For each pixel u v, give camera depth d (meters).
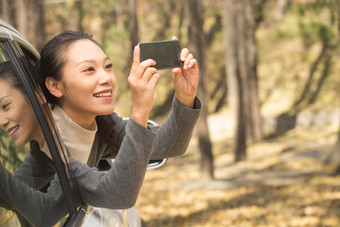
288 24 28.81
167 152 1.73
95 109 1.40
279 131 21.05
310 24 28.27
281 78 25.89
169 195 10.77
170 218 8.61
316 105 23.12
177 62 1.42
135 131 1.30
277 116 22.22
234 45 14.05
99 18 28.89
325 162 12.34
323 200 8.91
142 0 31.94
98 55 1.41
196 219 8.44
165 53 1.39
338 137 12.20
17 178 1.16
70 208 1.39
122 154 1.30
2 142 1.13
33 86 1.35
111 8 27.50
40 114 1.34
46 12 24.88
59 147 1.41
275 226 7.43
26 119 1.27
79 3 22.52
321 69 26.09
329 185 10.28
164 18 30.45
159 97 26.69
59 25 24.41
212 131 22.14
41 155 1.31
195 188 11.43
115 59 24.36
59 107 1.50
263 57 27.42
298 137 18.94
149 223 8.27
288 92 24.67
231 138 20.17
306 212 8.11
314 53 27.30
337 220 7.40
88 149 1.59
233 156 14.87
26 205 1.17
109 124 1.74
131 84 1.30
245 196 10.10
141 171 1.32
